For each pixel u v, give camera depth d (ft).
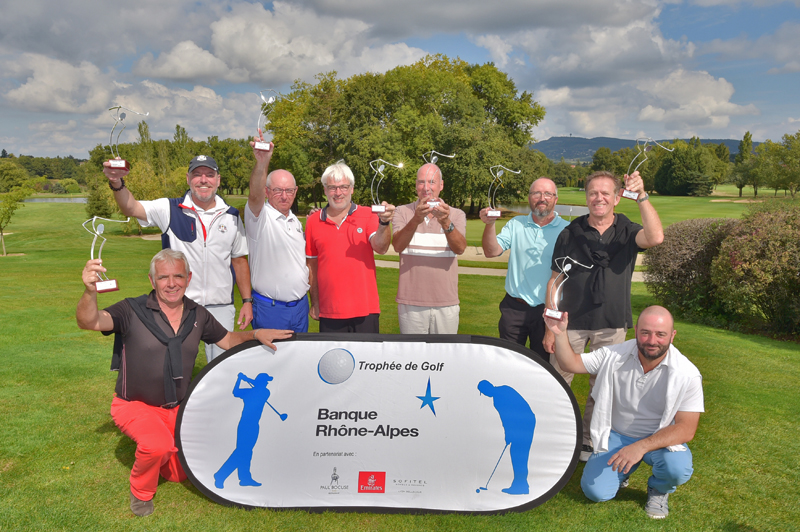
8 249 101.04
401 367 10.07
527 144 173.58
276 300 12.48
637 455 9.43
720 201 211.41
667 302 35.14
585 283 11.84
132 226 139.74
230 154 335.47
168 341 10.11
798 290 27.94
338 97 155.43
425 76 153.07
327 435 10.06
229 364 10.05
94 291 9.25
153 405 10.29
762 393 16.96
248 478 10.07
